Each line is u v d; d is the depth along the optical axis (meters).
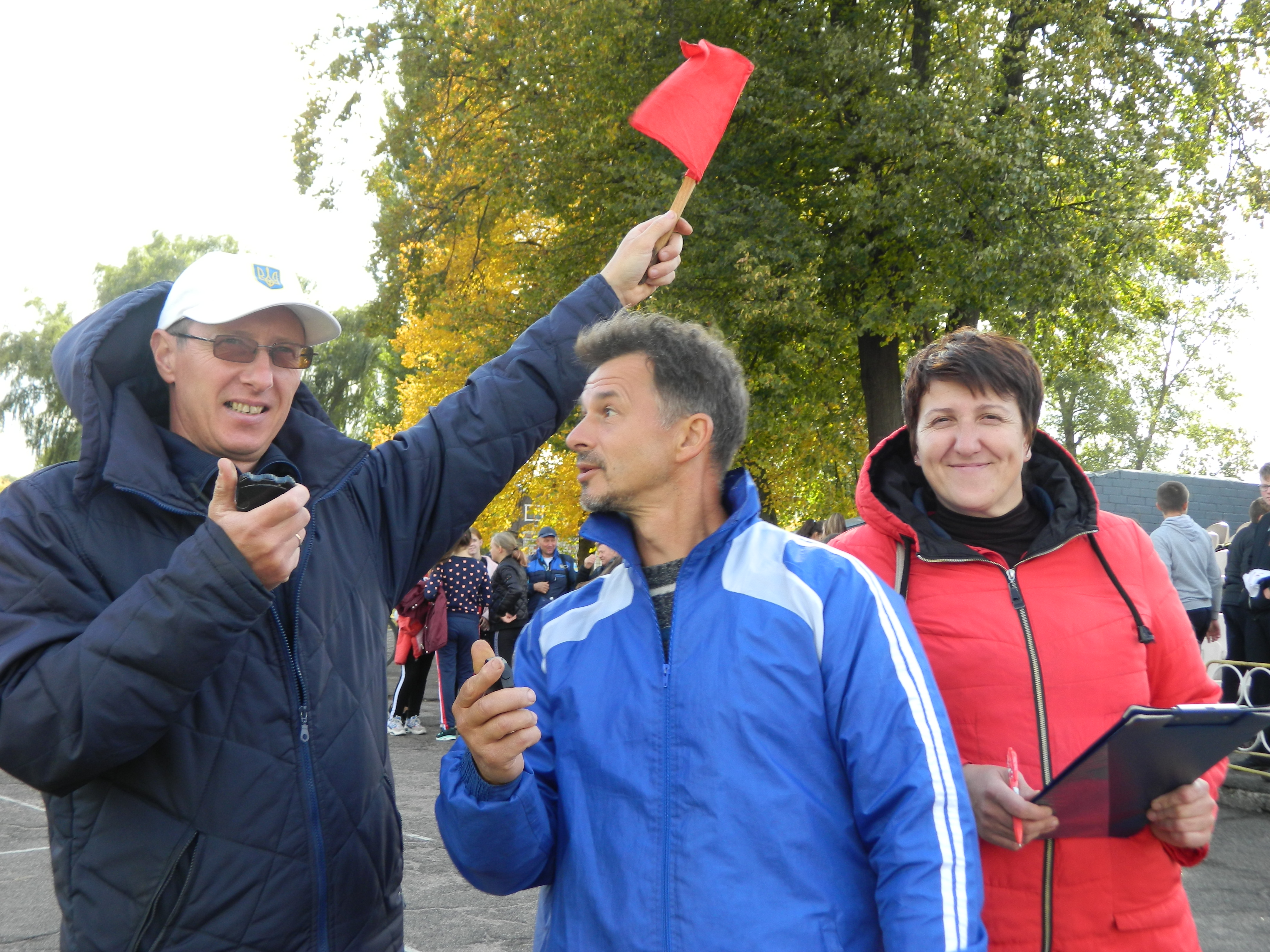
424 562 2.14
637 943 1.51
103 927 1.62
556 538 13.03
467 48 17.30
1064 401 49.41
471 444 2.19
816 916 1.48
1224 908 4.38
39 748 1.52
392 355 33.81
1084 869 1.86
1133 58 15.08
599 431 1.74
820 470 19.69
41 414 36.94
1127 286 18.78
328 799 1.73
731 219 14.14
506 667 1.57
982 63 14.30
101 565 1.67
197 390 1.84
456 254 19.50
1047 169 14.10
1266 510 7.70
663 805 1.56
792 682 1.57
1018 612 1.95
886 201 13.96
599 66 15.03
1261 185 15.66
